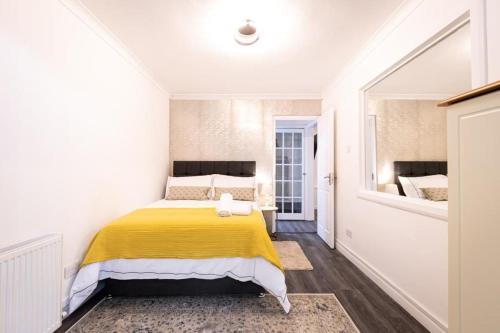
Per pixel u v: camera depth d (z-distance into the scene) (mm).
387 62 2098
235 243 1903
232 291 1944
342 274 2496
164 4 1808
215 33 2211
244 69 3035
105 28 2117
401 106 2906
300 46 2443
